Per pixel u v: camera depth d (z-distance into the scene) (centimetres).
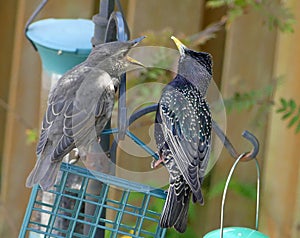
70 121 648
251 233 620
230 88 896
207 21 906
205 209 916
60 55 738
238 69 898
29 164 946
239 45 897
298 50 868
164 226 638
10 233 964
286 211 884
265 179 898
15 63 930
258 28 895
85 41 744
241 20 895
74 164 712
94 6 909
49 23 773
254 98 839
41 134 655
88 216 683
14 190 952
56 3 906
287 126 819
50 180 635
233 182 904
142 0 886
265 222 898
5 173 954
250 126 880
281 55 877
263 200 898
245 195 900
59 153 639
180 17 892
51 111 657
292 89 866
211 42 912
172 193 643
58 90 662
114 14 681
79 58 738
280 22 829
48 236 676
